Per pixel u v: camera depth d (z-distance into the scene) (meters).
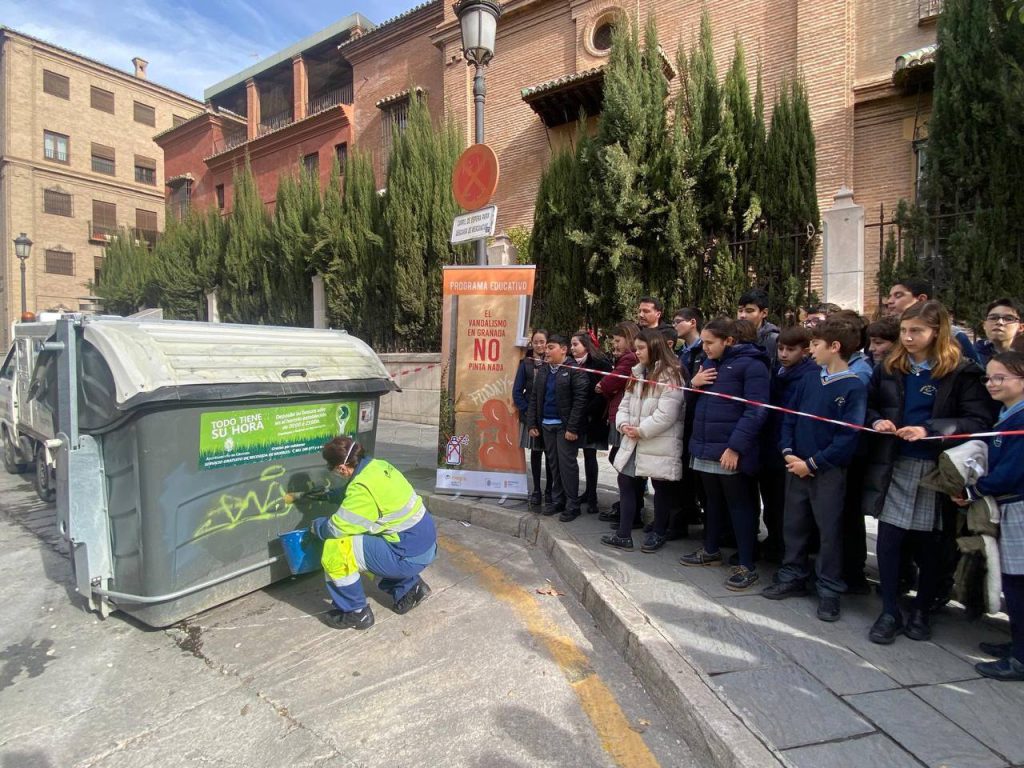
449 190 11.88
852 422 3.20
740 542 3.83
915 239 6.81
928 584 3.15
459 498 6.13
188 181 25.75
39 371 5.78
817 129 10.44
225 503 3.82
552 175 10.09
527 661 3.25
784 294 7.69
